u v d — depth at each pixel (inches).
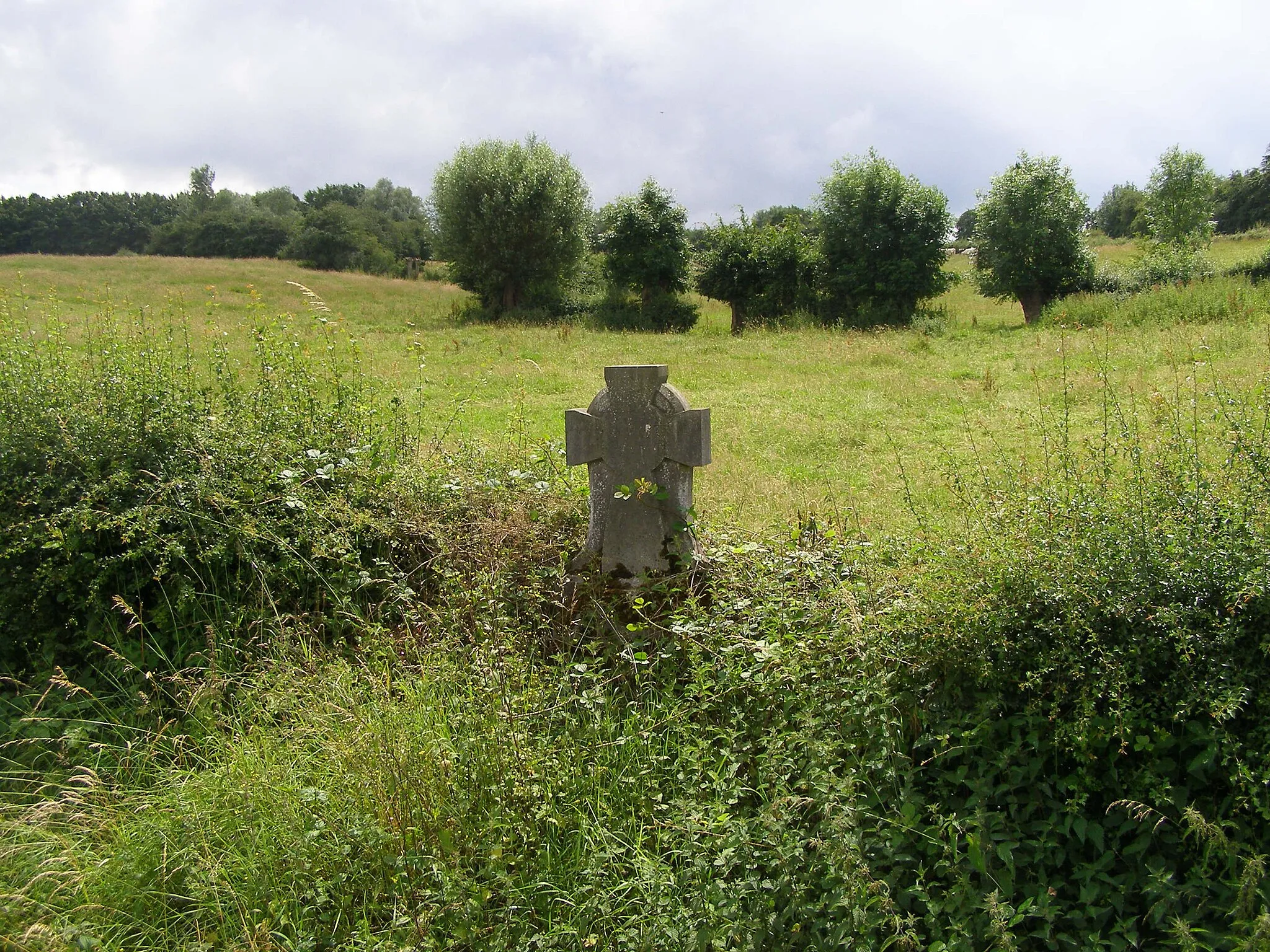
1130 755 130.0
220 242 2792.8
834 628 156.2
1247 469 164.1
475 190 1376.7
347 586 199.9
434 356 745.0
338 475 223.6
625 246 1320.1
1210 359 261.9
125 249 3026.6
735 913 115.2
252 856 131.3
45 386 229.6
